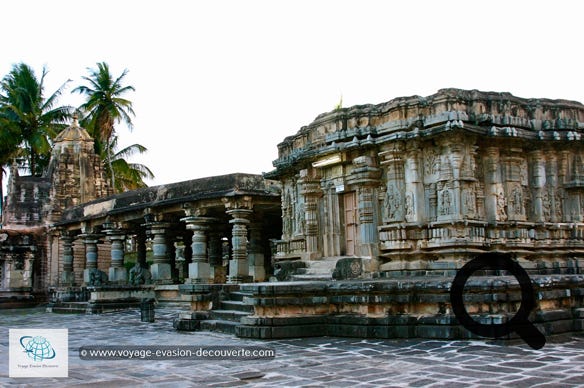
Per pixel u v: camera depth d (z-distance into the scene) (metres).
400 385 7.59
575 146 16.39
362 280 13.74
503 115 15.52
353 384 7.75
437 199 15.00
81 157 39.00
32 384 8.25
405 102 15.60
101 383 8.27
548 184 16.30
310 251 17.95
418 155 15.39
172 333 14.90
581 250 16.30
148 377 8.67
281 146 20.42
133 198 26.73
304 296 12.66
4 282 34.84
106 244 38.75
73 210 31.31
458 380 7.78
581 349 10.22
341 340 11.86
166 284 25.25
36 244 36.59
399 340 11.51
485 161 15.49
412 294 11.89
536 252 15.76
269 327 12.30
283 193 20.45
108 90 43.56
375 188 16.17
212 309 15.50
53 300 29.08
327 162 17.08
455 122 14.34
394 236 15.26
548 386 7.30
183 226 29.72
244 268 22.75
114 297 24.73
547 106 16.42
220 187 23.23
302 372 8.70
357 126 16.61
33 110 42.09
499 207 15.28
